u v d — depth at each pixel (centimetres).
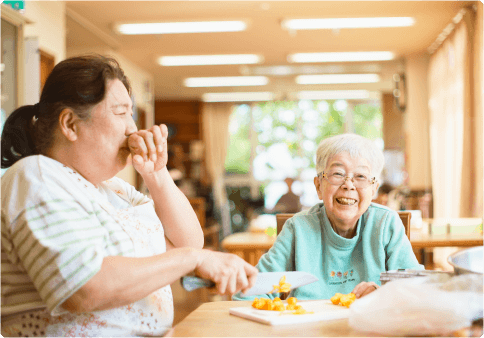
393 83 908
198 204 527
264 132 1101
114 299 81
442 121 612
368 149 130
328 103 1084
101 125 94
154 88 952
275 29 596
